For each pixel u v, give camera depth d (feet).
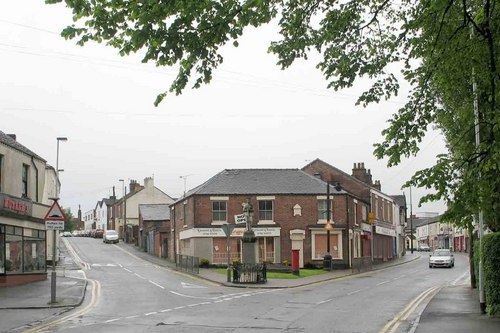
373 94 38.96
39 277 98.99
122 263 156.87
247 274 101.35
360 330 46.01
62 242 252.62
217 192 150.00
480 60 33.12
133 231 260.62
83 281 96.53
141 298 73.87
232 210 149.79
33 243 97.91
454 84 36.42
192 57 28.48
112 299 72.49
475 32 32.94
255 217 150.82
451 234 323.57
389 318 53.93
